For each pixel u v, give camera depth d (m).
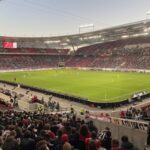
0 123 15.60
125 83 59.31
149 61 92.56
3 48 118.25
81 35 118.06
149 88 50.94
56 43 140.00
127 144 8.61
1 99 37.88
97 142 8.23
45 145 6.32
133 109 27.89
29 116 19.14
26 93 48.06
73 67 116.31
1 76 81.88
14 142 7.45
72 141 9.26
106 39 124.50
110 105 37.03
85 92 48.34
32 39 123.25
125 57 105.38
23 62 116.38
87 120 18.17
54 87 55.38
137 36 115.19
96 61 113.69
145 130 12.75
